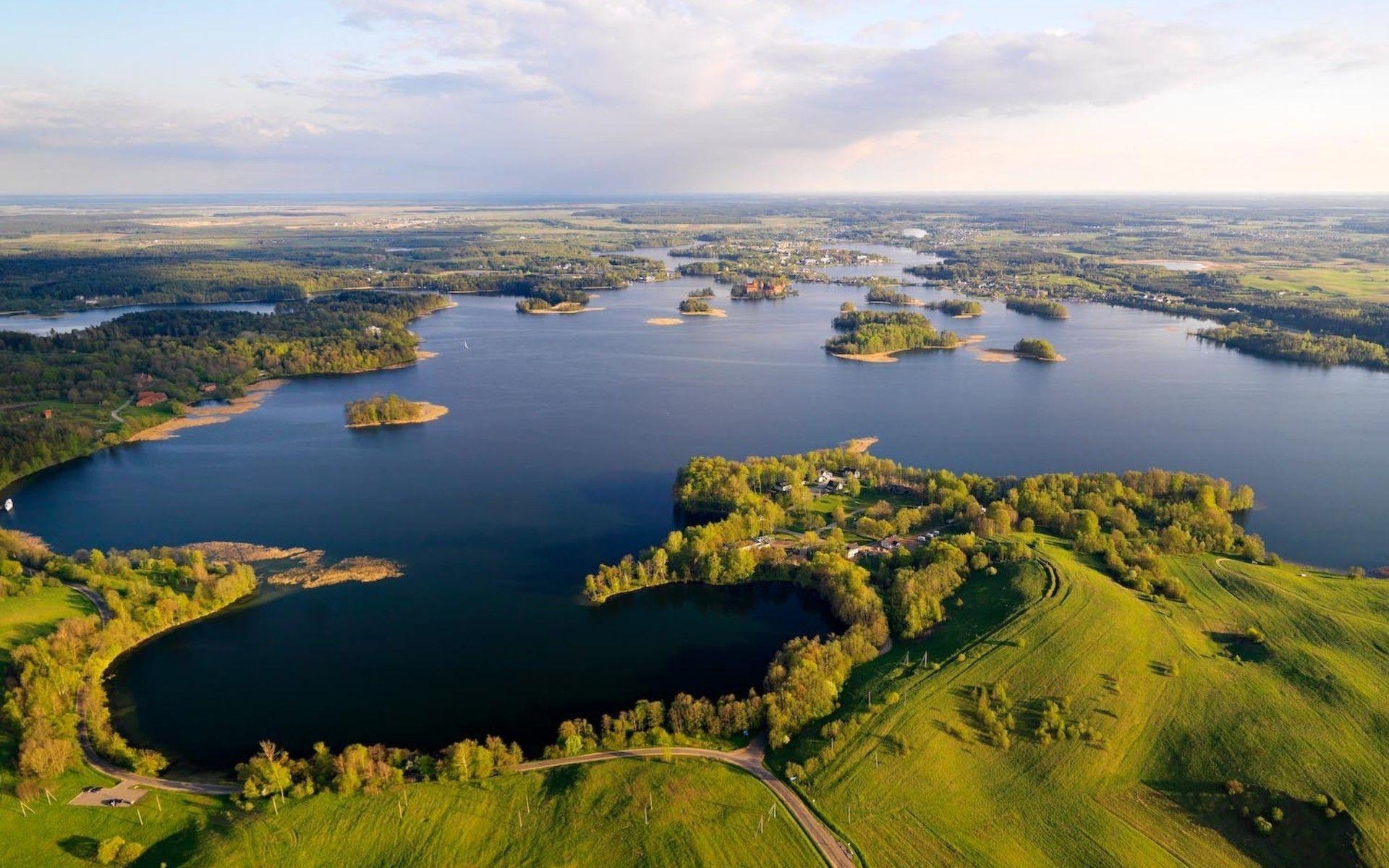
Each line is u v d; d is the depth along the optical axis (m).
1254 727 160.38
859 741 158.62
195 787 151.88
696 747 162.12
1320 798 142.25
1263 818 141.12
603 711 179.38
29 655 176.38
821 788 148.12
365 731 171.75
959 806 145.00
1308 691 170.88
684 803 145.00
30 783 144.88
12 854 132.75
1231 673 178.12
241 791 149.62
